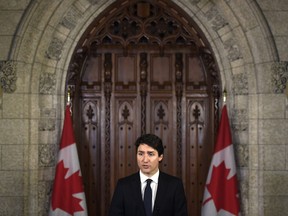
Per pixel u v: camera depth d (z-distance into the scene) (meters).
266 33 7.95
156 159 4.91
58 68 8.40
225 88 8.55
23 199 7.86
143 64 8.95
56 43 8.34
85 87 8.95
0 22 7.86
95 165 8.97
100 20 8.77
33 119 8.07
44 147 8.23
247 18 8.08
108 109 8.95
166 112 8.98
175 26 8.91
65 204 8.07
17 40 7.83
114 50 8.95
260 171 8.01
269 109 7.98
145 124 8.96
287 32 7.96
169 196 4.95
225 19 8.40
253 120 8.13
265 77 7.99
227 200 8.07
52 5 8.06
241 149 8.30
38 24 8.02
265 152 7.97
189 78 9.00
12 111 7.87
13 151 7.87
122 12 8.83
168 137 9.00
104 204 8.94
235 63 8.41
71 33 8.41
